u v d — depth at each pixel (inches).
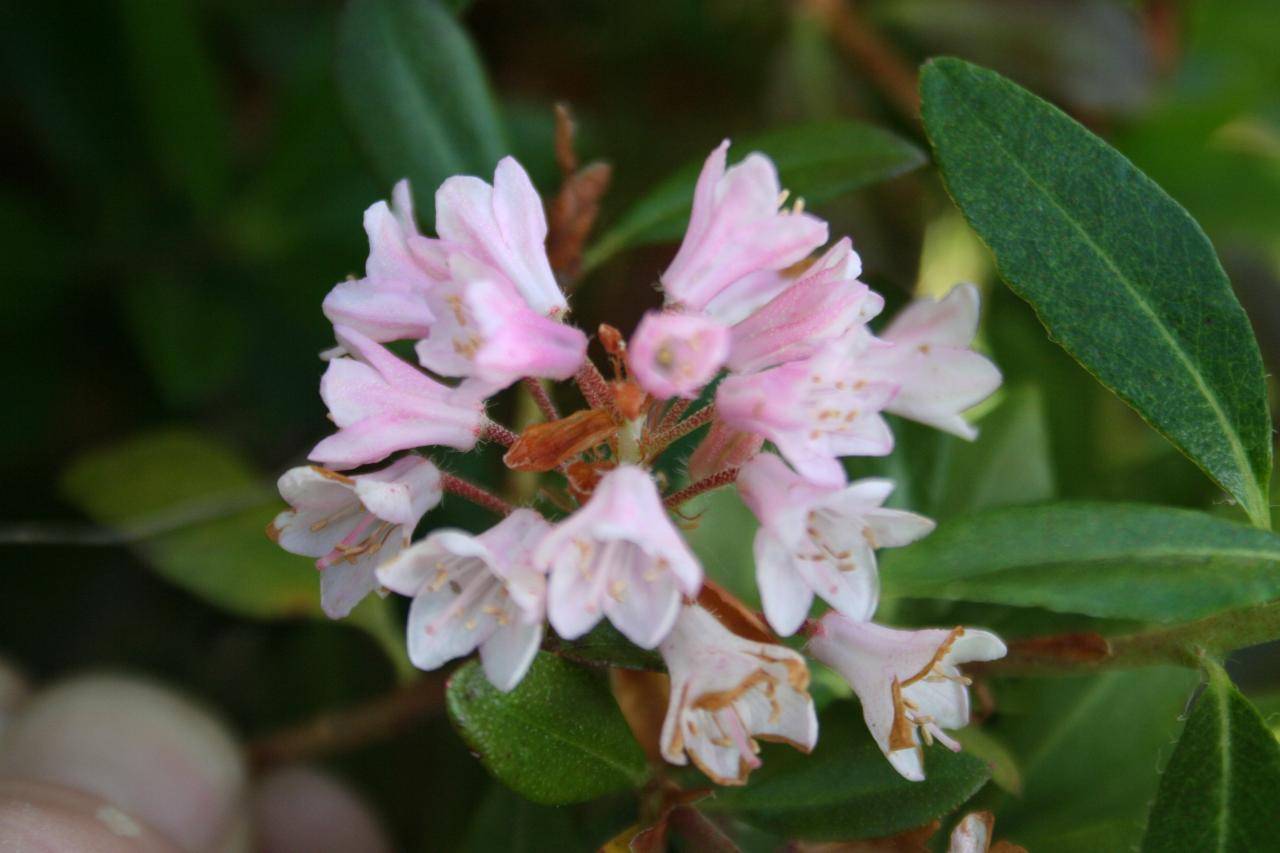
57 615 12.4
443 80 10.8
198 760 11.4
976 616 10.4
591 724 9.5
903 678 9.4
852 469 10.6
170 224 12.8
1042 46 12.9
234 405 12.7
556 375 9.2
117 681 11.7
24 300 12.6
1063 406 11.6
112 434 12.7
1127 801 10.3
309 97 12.5
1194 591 9.1
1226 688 9.4
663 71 13.1
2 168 13.2
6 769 11.2
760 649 9.1
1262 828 9.2
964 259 12.7
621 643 9.4
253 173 13.0
